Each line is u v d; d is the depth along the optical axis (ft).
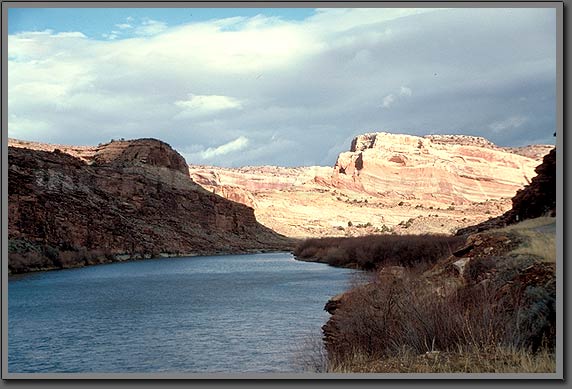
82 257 235.61
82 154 367.66
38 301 113.70
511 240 65.00
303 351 55.98
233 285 141.38
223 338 70.28
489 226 152.15
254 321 82.07
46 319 89.81
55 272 196.24
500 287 52.21
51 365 59.06
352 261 191.01
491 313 42.68
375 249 156.97
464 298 51.26
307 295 112.68
